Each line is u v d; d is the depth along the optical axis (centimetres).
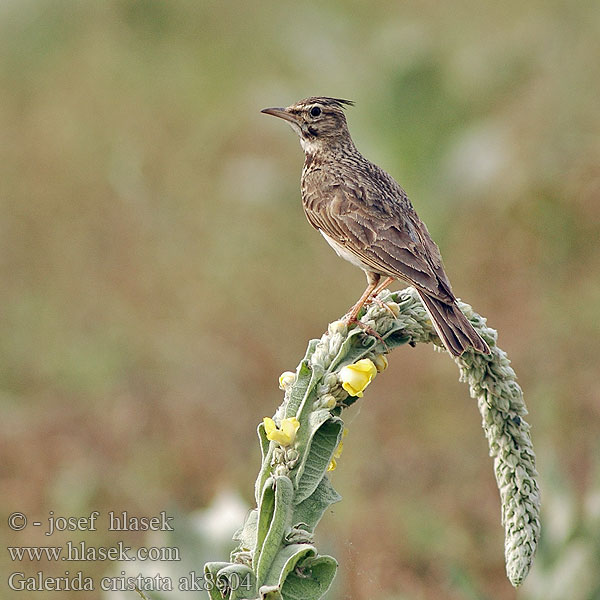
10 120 1939
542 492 825
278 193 1702
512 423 443
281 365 1339
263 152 1838
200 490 1133
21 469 1146
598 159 1509
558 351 1255
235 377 1314
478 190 1554
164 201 1702
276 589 382
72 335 1412
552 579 786
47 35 2217
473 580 939
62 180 1756
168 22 2294
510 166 1559
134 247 1597
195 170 1780
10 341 1398
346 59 1806
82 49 2206
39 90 2081
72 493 1116
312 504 406
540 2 2039
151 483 1137
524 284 1410
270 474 412
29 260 1577
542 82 1702
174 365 1344
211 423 1227
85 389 1312
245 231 1620
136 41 2247
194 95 2073
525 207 1498
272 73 2142
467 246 1500
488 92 1705
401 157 1605
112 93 2066
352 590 902
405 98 1620
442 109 1620
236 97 2016
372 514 1048
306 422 413
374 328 453
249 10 2336
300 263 1573
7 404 1274
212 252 1588
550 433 1129
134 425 1204
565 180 1499
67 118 1948
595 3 1892
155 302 1475
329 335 445
